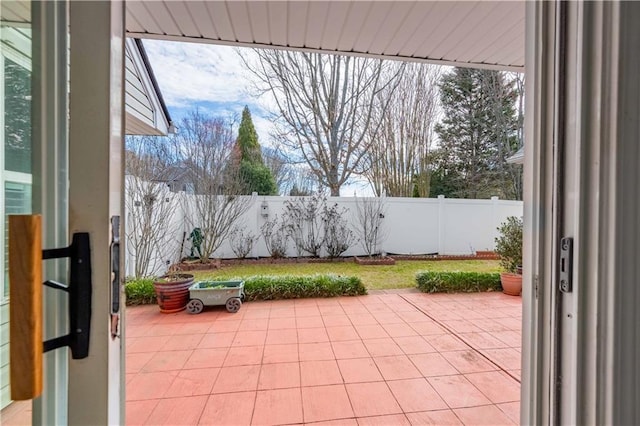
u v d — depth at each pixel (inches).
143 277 193.2
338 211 317.7
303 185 406.3
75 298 23.7
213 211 280.7
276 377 92.8
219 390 86.4
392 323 137.2
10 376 19.9
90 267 24.1
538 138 30.1
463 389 86.3
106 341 24.4
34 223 20.7
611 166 25.1
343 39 81.1
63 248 23.5
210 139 284.4
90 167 24.2
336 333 126.0
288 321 139.9
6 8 24.7
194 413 77.0
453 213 327.3
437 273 196.1
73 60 24.0
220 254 300.0
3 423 26.0
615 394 25.0
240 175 315.0
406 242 324.5
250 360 103.3
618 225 24.9
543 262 29.8
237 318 143.8
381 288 201.3
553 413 28.6
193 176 281.9
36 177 24.6
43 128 24.6
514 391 85.4
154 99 186.7
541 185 29.9
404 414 76.0
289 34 79.0
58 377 24.5
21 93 25.2
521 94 437.4
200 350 111.0
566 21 27.8
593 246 26.1
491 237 330.3
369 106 397.1
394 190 407.2
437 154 436.8
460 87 438.0
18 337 20.0
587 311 26.4
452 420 73.7
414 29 76.5
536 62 30.2
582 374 26.5
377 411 77.1
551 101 29.2
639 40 24.6
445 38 80.5
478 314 149.6
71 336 23.7
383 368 97.7
